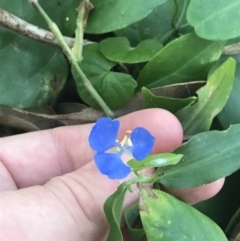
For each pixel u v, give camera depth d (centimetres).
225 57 13
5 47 13
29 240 9
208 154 11
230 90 12
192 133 13
